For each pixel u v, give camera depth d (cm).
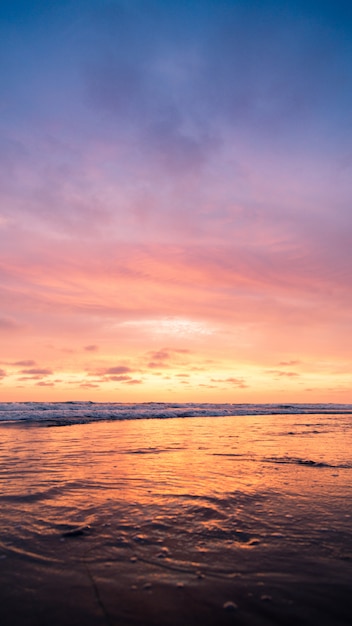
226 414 2839
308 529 383
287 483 577
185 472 655
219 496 503
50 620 225
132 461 762
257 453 875
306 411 3619
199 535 365
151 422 1950
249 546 340
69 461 759
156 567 297
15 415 2230
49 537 357
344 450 934
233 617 231
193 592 260
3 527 383
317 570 295
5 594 254
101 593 258
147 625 222
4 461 756
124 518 413
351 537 363
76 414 2403
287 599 252
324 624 225
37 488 541
